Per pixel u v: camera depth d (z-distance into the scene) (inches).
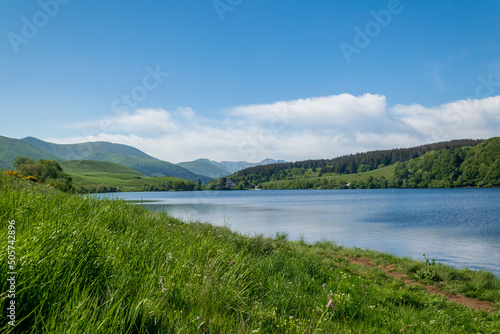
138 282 118.8
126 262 134.1
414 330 225.1
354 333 170.6
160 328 94.7
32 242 103.7
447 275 500.1
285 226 1603.1
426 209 2800.2
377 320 220.2
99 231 155.1
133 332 90.4
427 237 1250.6
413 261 597.6
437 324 264.2
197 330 100.7
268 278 225.8
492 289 452.8
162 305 107.0
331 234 1323.8
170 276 136.3
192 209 2694.4
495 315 324.2
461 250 973.2
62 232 122.2
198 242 232.7
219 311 128.3
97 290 98.3
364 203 3814.0
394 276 509.0
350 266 540.7
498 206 2994.6
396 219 2012.8
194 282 148.2
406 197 5054.1
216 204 3821.4
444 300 372.2
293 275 284.4
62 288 92.0
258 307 150.6
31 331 75.0
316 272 332.5
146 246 164.2
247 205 3612.2
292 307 182.2
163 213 389.7
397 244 1083.3
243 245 375.9
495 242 1127.6
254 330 114.0
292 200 4881.9
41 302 82.1
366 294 295.0
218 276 166.4
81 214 189.8
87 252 114.4
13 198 175.8
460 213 2405.3
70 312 80.7
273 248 426.0
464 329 271.9
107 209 230.7
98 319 82.9
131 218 247.6
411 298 353.7
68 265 101.9
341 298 227.6
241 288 169.2
